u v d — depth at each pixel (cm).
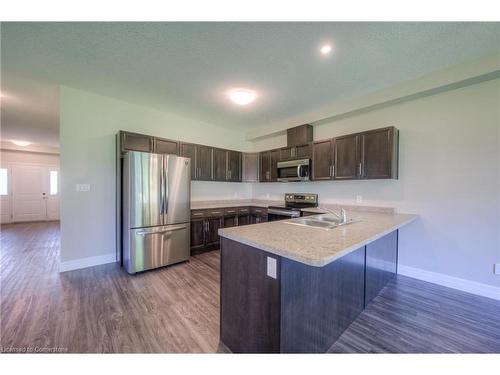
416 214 291
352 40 204
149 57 234
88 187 328
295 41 205
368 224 217
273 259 133
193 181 462
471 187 253
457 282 262
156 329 186
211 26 187
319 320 156
